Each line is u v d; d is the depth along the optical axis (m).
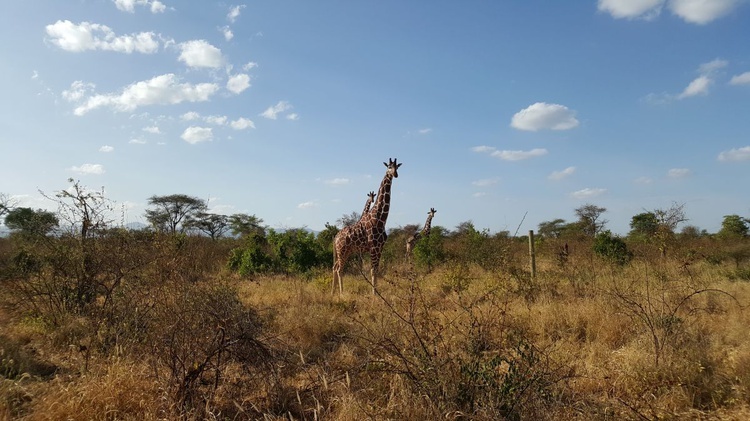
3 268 7.35
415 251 15.91
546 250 17.12
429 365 3.93
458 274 10.53
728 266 12.77
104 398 3.95
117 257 6.47
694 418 3.90
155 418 3.72
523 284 9.20
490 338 4.59
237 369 4.66
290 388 4.46
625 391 4.42
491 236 14.98
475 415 3.49
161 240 6.06
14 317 7.03
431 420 3.49
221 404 4.12
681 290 7.94
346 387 4.18
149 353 4.53
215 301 4.65
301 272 15.16
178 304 4.41
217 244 21.05
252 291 10.95
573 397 3.88
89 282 6.86
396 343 4.43
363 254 13.15
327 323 7.04
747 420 3.82
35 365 5.25
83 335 5.96
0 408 3.89
